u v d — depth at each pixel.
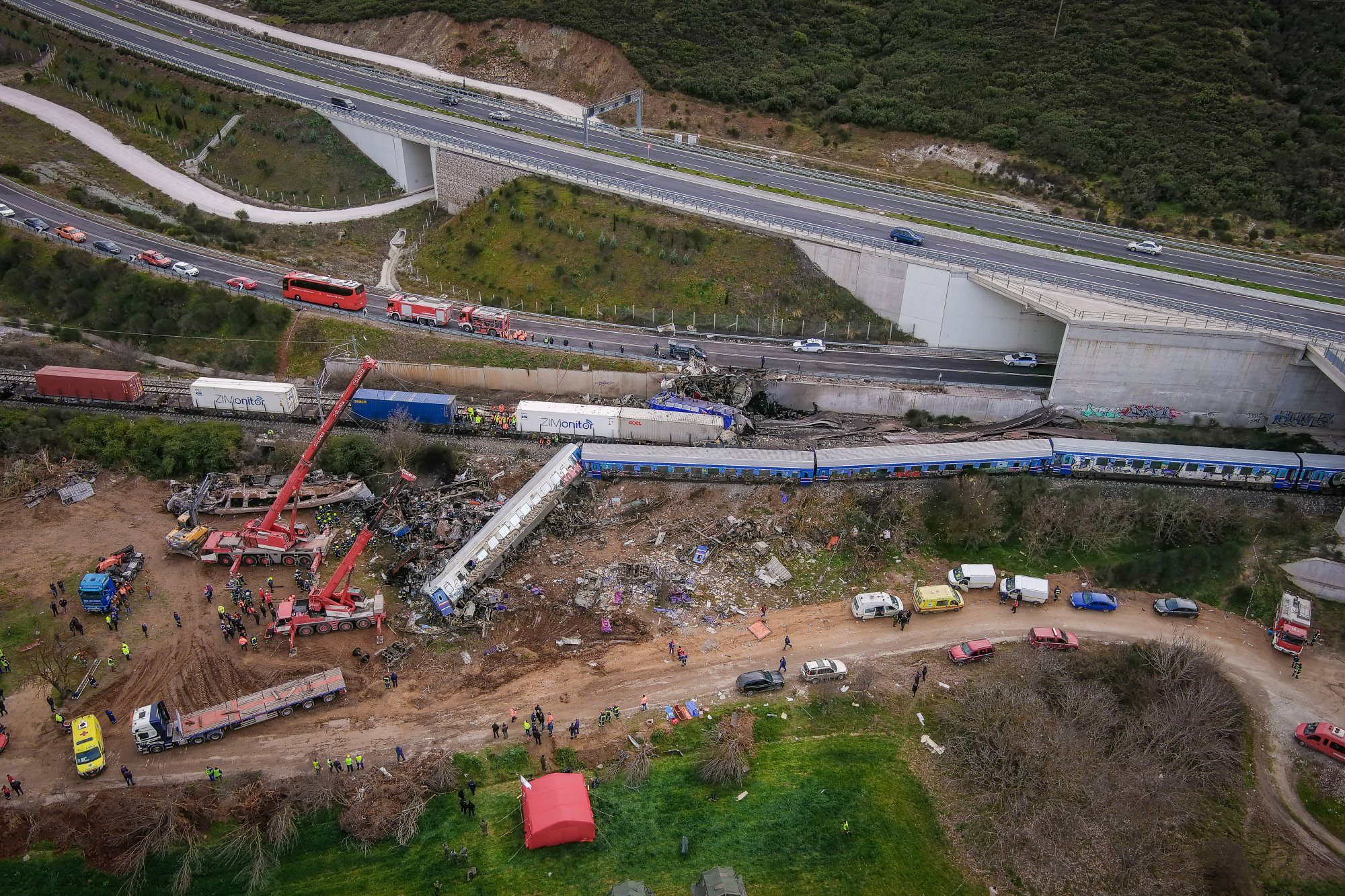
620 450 89.00
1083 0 151.25
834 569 81.19
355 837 57.75
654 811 60.47
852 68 152.25
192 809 58.06
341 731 64.31
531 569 78.81
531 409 92.81
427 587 72.56
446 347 103.81
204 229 125.50
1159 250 113.19
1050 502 84.75
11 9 164.50
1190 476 90.25
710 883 54.69
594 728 65.44
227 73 155.25
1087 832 61.72
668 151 139.00
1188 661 70.62
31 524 81.06
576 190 124.25
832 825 60.38
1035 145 132.88
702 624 74.75
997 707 67.00
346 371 100.06
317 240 129.75
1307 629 74.31
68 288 108.12
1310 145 126.75
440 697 67.19
